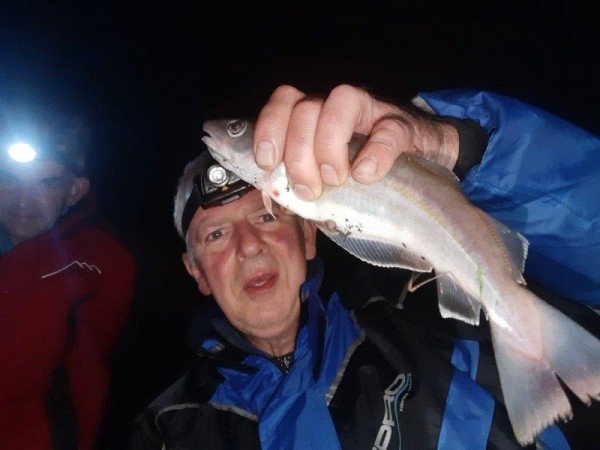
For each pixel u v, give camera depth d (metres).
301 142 0.28
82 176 0.72
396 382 0.43
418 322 0.47
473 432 0.40
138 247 1.40
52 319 0.63
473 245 0.32
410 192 0.33
